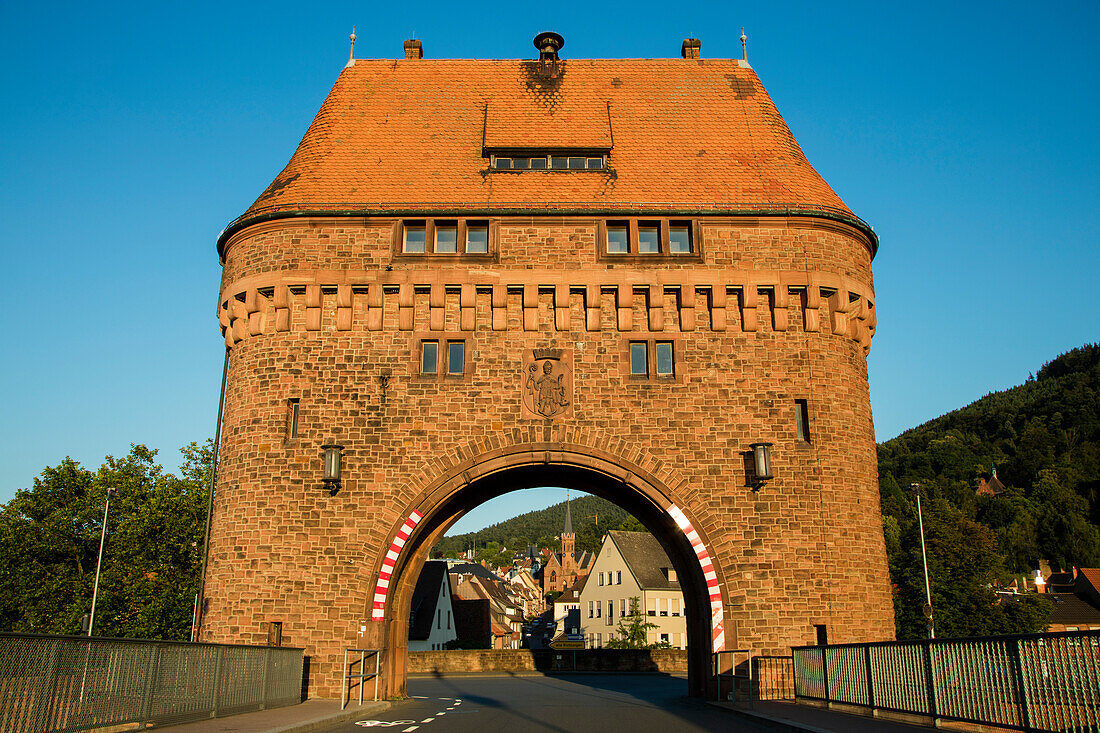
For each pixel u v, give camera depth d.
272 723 13.86
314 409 22.42
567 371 22.58
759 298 23.22
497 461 22.06
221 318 24.27
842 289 23.39
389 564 21.53
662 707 19.72
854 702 15.64
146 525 47.50
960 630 55.59
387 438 22.22
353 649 20.03
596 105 26.77
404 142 25.72
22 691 9.62
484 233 23.61
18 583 46.75
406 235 23.59
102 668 11.23
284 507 21.81
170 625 47.88
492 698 23.11
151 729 12.47
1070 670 9.41
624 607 79.50
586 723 15.54
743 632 21.09
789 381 22.70
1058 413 166.50
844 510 22.09
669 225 23.66
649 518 23.95
